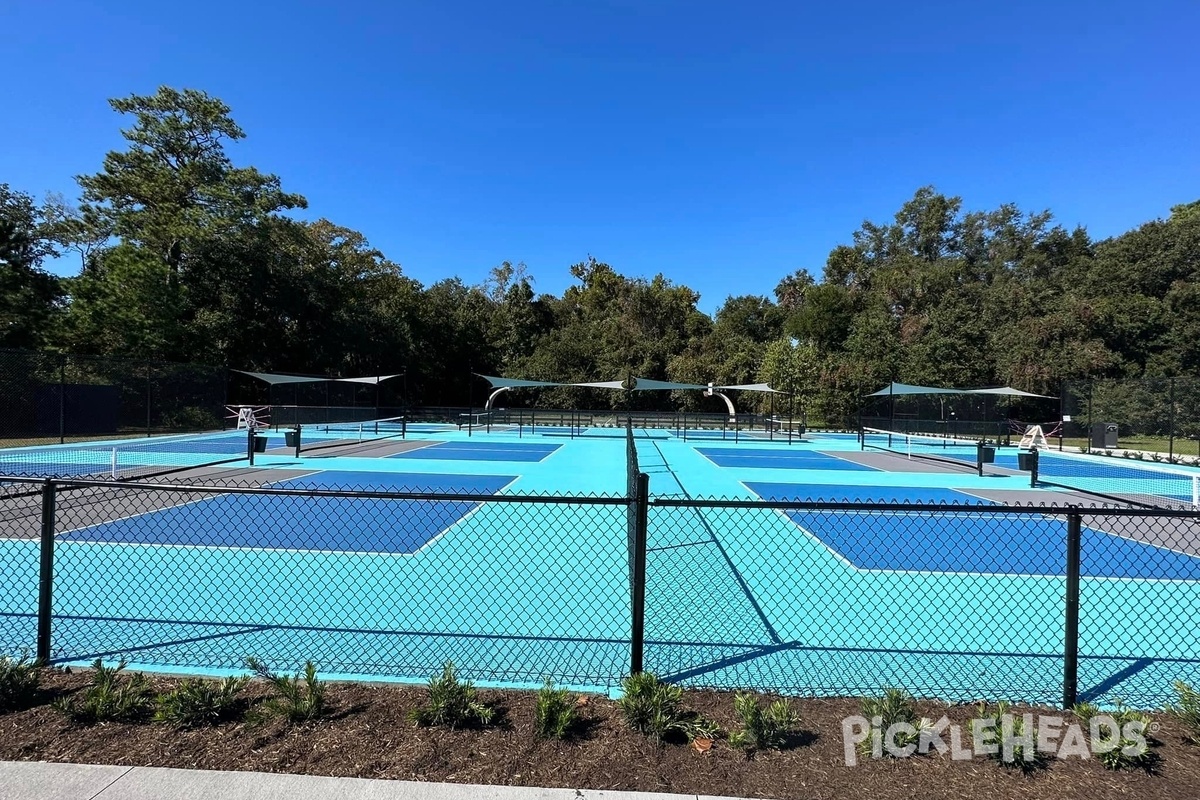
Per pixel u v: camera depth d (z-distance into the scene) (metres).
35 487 11.57
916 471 18.12
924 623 5.20
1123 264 44.50
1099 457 24.11
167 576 6.20
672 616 5.29
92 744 2.91
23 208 31.94
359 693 3.55
